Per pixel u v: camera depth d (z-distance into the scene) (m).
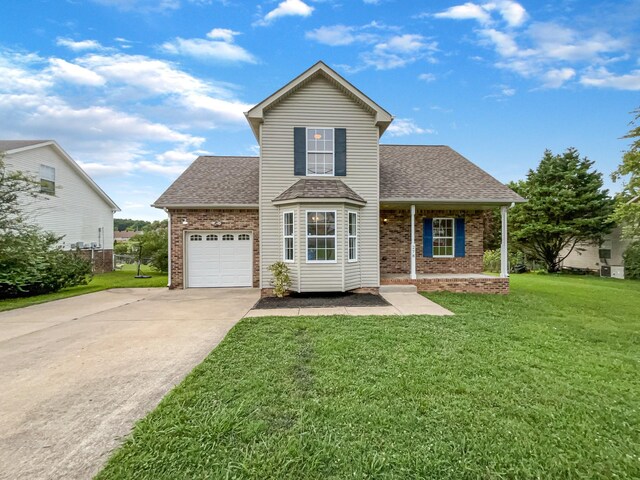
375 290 10.41
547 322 6.74
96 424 2.96
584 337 5.67
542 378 3.88
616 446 2.64
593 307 8.63
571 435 2.77
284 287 9.55
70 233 17.69
